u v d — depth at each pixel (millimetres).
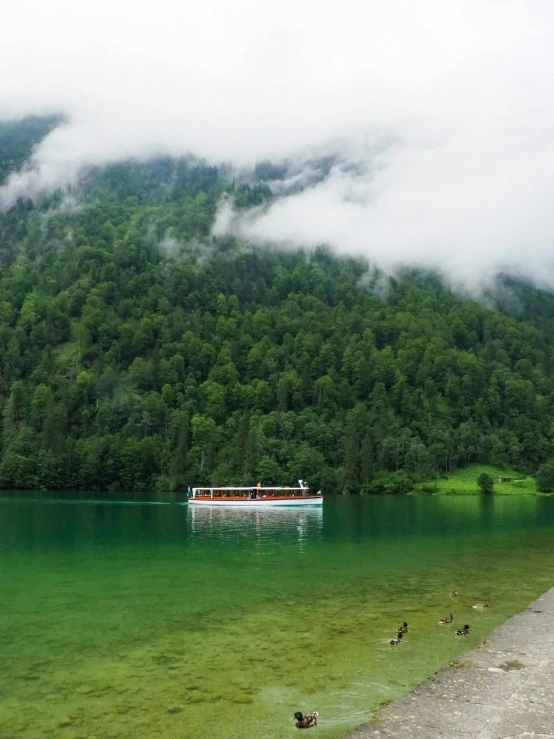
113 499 147250
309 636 33312
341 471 185000
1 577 50469
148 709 24250
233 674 27812
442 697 24250
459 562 57312
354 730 21531
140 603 40906
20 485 172250
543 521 100938
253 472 172875
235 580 48688
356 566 55250
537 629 34125
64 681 27172
